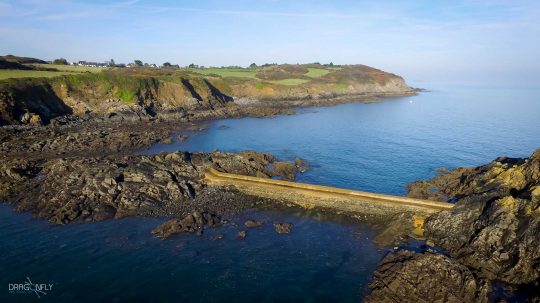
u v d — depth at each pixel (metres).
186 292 32.62
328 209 48.84
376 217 46.56
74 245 39.53
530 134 104.88
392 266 35.19
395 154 79.06
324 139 93.62
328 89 189.00
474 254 36.28
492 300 31.06
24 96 92.06
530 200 36.75
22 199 49.91
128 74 135.50
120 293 32.25
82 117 99.44
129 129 93.94
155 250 39.06
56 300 31.06
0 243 39.44
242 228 44.19
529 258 33.72
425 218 44.41
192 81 138.75
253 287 33.50
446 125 119.75
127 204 47.59
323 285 33.88
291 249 39.88
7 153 69.12
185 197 50.50
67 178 52.16
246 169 61.25
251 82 166.75
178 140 88.44
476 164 72.31
